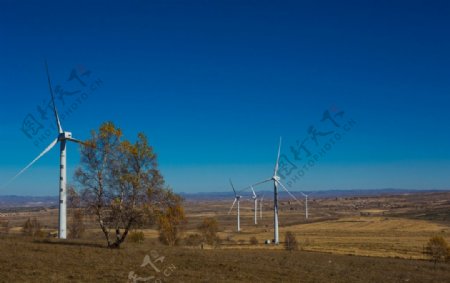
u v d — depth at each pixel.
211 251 61.16
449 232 178.75
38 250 47.53
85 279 35.06
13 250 46.19
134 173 53.25
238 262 49.72
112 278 36.31
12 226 157.75
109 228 54.22
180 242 88.06
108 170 53.53
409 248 116.44
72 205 53.47
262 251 71.19
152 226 55.50
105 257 45.88
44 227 151.50
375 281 44.75
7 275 34.41
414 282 46.06
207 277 39.94
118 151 53.53
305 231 188.88
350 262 58.78
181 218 81.19
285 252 70.31
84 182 53.41
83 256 45.38
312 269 48.91
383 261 63.00
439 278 49.41
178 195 55.22
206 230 98.44
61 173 66.06
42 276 34.94
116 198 53.31
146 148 53.59
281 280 41.34
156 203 53.97
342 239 148.62
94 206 53.41
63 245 53.78
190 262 47.44
